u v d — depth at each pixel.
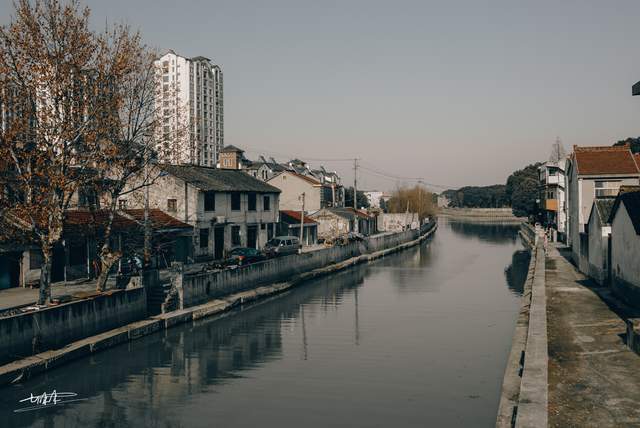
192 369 19.86
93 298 22.03
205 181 42.75
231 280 32.53
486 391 17.30
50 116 20.97
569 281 28.78
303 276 41.84
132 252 28.09
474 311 30.41
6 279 26.84
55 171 21.16
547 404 10.05
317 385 18.09
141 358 21.14
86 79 21.72
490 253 65.88
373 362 20.67
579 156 42.59
